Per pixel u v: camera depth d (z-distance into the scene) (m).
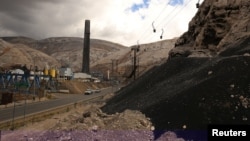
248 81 22.75
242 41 38.06
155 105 25.64
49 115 50.22
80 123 22.98
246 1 51.03
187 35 71.75
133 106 31.44
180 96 24.75
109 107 39.47
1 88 100.38
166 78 37.16
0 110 59.81
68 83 144.50
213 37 53.44
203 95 23.17
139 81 45.41
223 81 23.88
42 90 101.50
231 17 51.88
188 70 34.97
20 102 78.06
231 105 21.00
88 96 109.19
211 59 34.25
